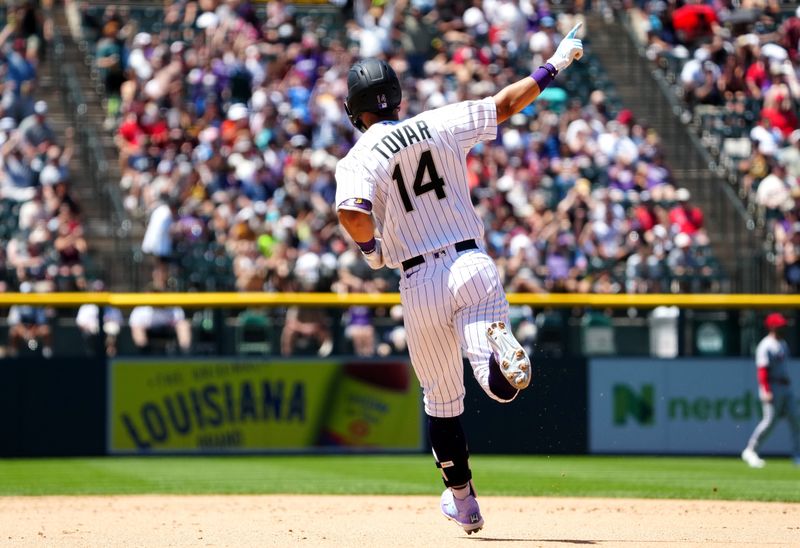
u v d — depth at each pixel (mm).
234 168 62438
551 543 21266
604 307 51062
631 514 27906
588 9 82250
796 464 48250
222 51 71312
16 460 48594
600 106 70188
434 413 20906
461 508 21391
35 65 69875
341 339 51625
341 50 74312
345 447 50812
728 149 72312
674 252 59188
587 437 51406
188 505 30844
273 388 50594
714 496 33781
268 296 49375
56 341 51938
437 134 19688
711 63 75625
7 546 21438
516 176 64375
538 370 51312
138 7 77875
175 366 50062
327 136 66625
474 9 77562
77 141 67312
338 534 23156
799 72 75875
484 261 19500
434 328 19719
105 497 33562
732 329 52781
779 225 63062
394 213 19641
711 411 52219
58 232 54469
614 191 64688
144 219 61594
